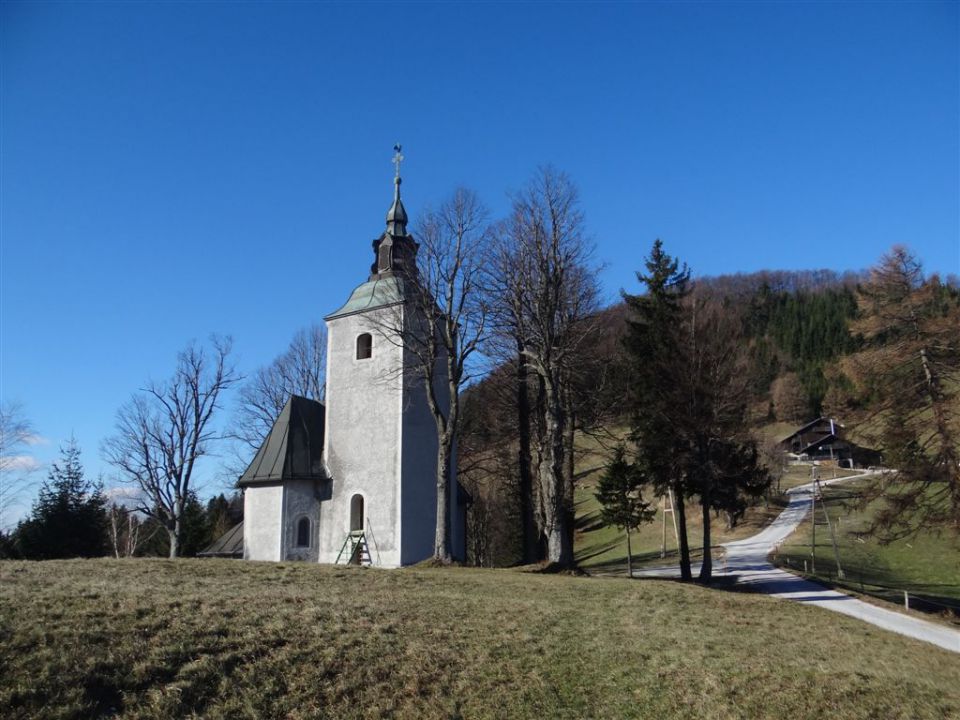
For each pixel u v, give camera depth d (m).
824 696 13.95
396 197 38.62
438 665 13.83
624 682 14.16
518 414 40.06
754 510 64.44
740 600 24.48
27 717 10.03
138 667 11.67
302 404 37.22
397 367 34.00
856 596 31.05
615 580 26.14
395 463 33.09
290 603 16.34
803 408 96.56
